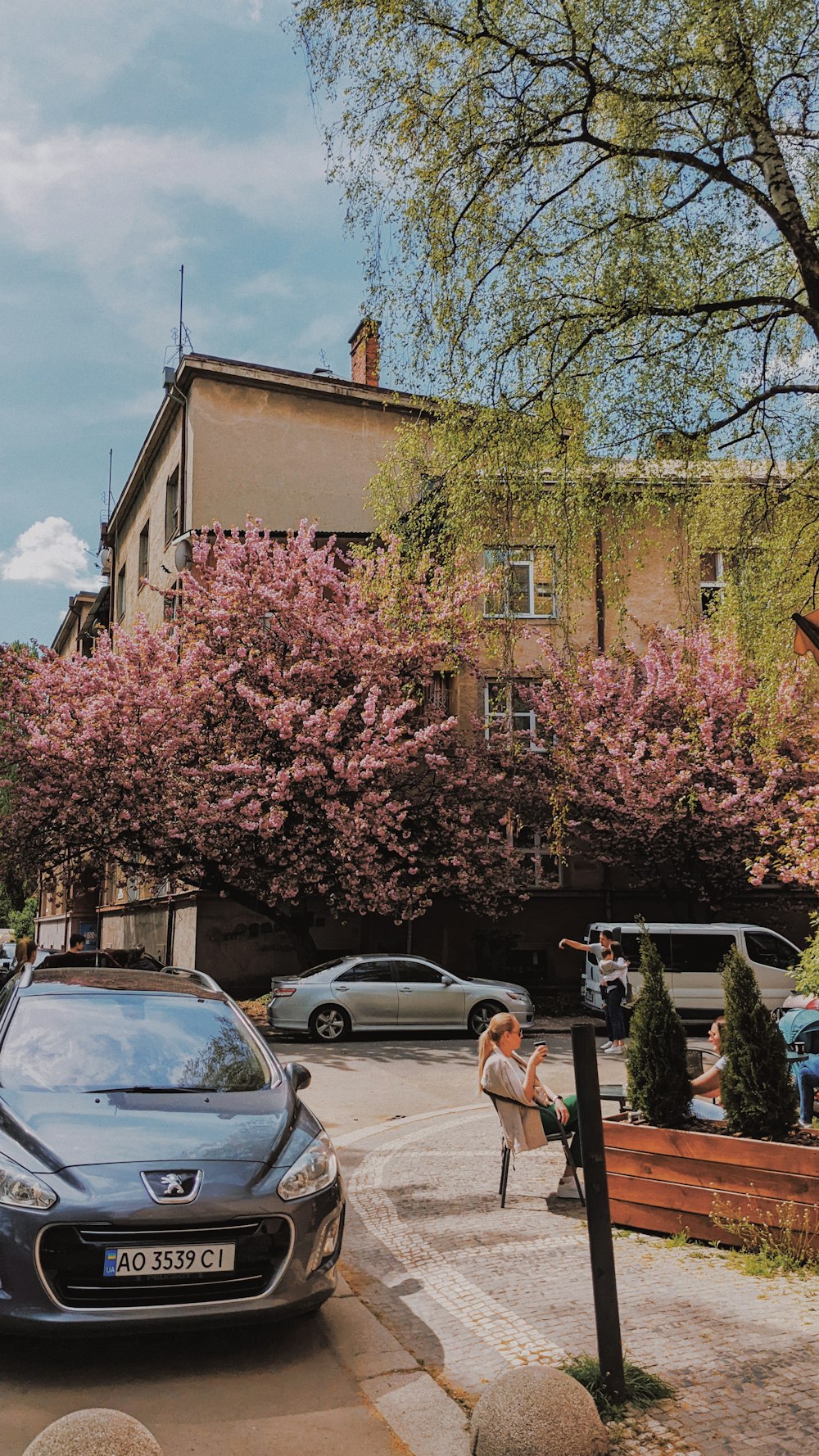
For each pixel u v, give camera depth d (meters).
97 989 6.12
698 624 21.44
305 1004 16.95
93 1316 4.08
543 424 9.57
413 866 21.16
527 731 22.47
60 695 20.81
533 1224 6.45
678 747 21.02
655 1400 3.92
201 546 21.89
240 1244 4.37
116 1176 4.36
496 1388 3.52
